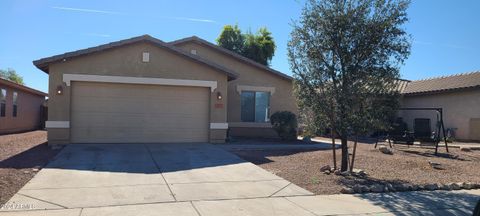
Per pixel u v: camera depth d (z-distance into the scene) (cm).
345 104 960
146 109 1569
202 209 686
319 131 1016
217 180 923
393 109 969
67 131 1458
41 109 2931
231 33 3575
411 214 694
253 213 671
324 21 972
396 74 952
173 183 879
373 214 687
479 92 2231
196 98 1633
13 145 1476
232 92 2061
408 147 1722
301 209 704
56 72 1452
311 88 998
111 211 658
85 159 1141
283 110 2117
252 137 2019
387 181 961
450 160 1352
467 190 905
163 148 1407
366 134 995
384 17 948
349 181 948
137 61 1538
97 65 1493
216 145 1548
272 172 1046
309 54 992
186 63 1596
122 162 1113
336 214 680
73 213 640
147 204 708
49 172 951
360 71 949
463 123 2309
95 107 1511
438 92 2423
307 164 1181
